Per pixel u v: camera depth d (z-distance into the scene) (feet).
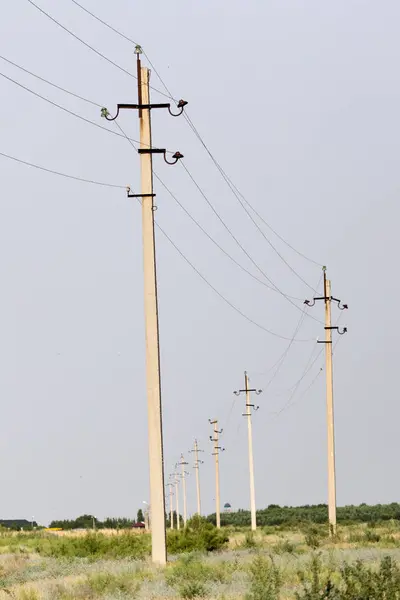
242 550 385.09
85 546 405.39
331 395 504.43
